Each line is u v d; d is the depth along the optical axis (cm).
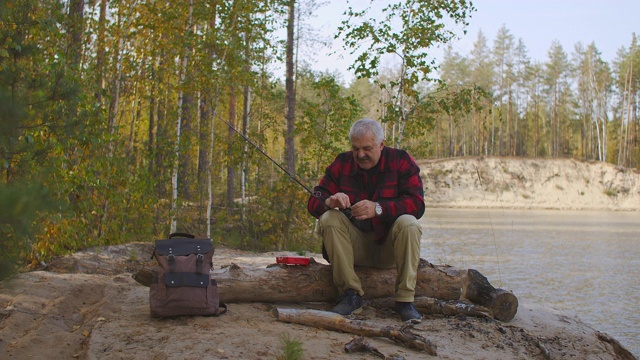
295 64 2231
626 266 1902
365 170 510
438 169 6369
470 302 553
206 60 1238
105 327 438
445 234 2827
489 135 8862
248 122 1841
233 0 1257
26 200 232
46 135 643
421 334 466
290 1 1606
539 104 8775
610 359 508
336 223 496
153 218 1207
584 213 5497
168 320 458
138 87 1430
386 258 518
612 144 8700
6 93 277
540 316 600
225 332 428
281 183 1385
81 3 1115
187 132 1273
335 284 510
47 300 530
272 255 1148
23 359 396
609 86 8050
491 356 438
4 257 310
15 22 539
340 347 415
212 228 1407
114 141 1067
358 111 1513
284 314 469
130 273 730
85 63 1166
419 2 1363
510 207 6056
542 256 2095
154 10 1263
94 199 956
